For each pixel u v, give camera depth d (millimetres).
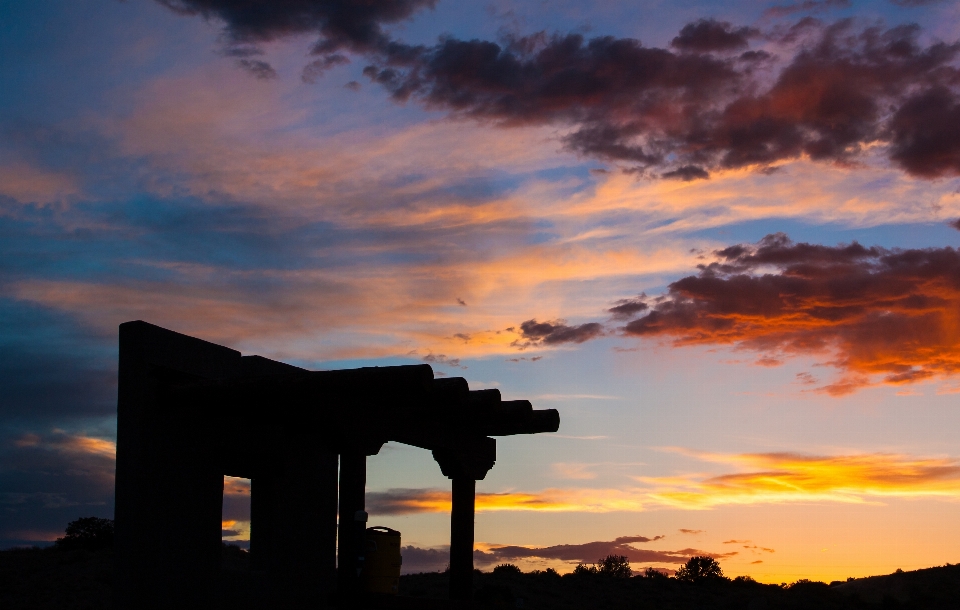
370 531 13406
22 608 28141
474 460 15688
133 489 11703
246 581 13430
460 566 15062
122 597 11453
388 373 10609
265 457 14281
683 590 42906
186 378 12727
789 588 44125
